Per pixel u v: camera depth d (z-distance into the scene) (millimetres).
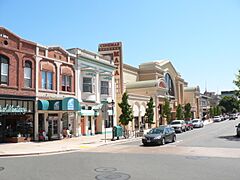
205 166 13211
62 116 31797
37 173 11961
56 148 21844
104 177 10984
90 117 36812
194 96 89125
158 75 64438
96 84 37781
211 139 28234
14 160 16203
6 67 25938
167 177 10867
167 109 55031
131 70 61188
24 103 27438
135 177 10930
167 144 24578
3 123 25781
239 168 12664
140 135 35062
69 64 33156
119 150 20844
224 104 139000
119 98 43906
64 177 11062
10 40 26312
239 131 30641
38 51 29109
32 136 27906
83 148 22672
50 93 30219
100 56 39750
